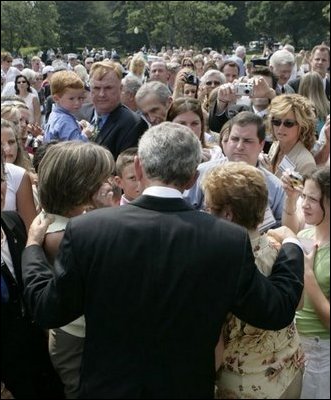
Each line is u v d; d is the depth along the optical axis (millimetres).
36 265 2156
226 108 5234
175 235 1913
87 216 1985
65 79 4793
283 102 3898
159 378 1895
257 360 2252
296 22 24375
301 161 3854
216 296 1905
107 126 4602
